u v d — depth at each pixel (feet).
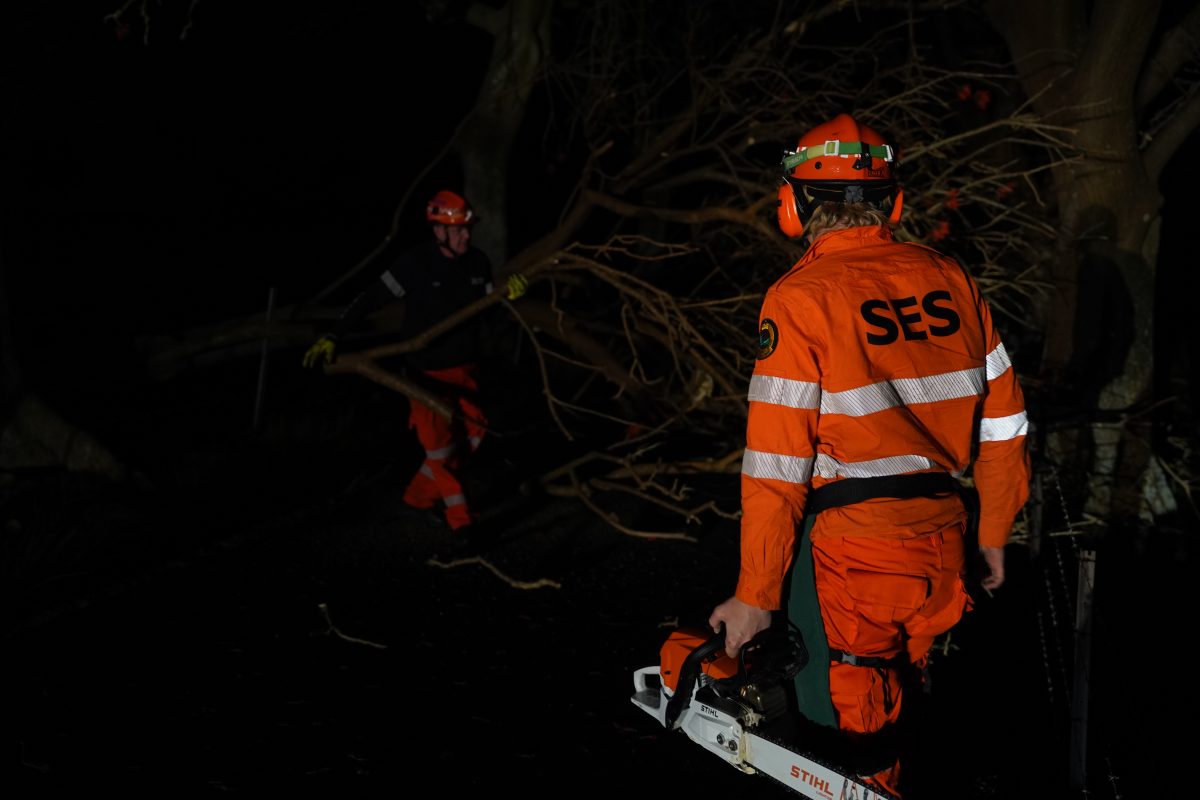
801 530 7.61
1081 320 21.21
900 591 7.73
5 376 20.47
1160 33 22.81
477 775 11.24
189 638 14.44
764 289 22.84
